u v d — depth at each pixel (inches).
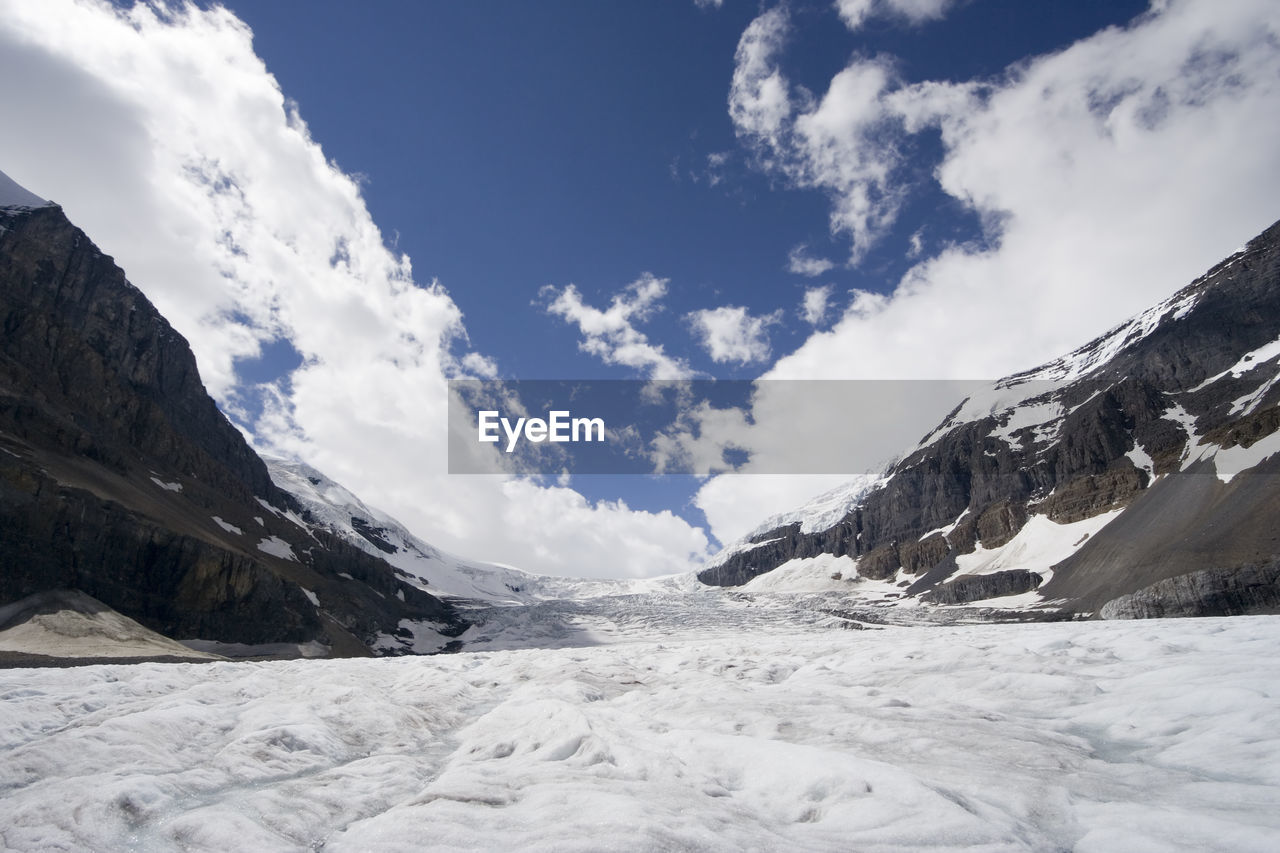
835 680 755.4
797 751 392.2
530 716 541.6
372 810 337.1
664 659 1139.3
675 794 326.3
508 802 320.2
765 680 847.7
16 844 275.3
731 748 420.2
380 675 914.7
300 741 454.9
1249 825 270.8
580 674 856.3
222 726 503.2
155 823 305.7
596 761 402.3
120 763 390.0
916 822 286.0
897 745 444.5
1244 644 758.5
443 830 274.8
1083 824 300.5
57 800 314.0
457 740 537.0
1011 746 427.8
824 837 285.4
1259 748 386.0
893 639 1252.5
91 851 272.5
